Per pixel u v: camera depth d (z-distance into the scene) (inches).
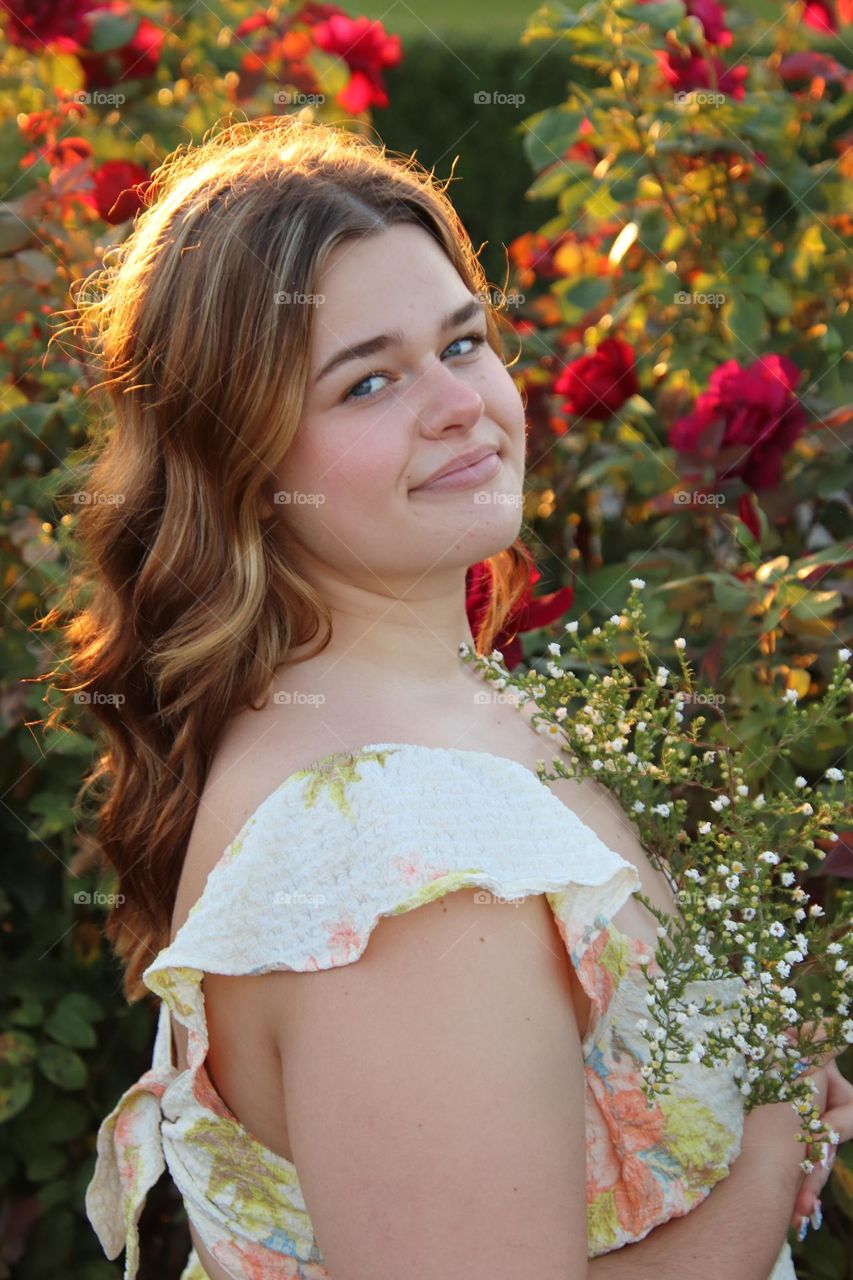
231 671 43.9
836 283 93.5
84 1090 90.7
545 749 47.8
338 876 36.2
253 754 41.4
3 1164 87.4
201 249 42.8
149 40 100.1
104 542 48.3
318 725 41.3
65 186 87.7
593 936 37.4
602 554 102.1
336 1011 35.0
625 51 89.5
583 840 38.9
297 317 41.1
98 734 64.9
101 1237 50.2
